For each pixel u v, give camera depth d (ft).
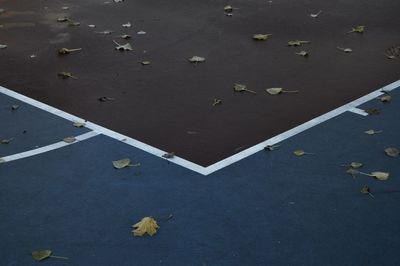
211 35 36.14
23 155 23.21
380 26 37.24
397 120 25.44
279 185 20.80
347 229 18.52
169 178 21.36
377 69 30.94
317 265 16.99
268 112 26.40
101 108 27.17
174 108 26.99
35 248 17.93
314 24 37.76
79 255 17.60
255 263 17.11
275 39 35.32
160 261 17.26
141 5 42.39
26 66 32.30
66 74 30.89
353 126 24.97
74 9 41.78
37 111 27.04
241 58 32.60
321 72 30.66
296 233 18.35
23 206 20.02
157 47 34.40
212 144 23.70
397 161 22.22
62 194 20.63
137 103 27.58
